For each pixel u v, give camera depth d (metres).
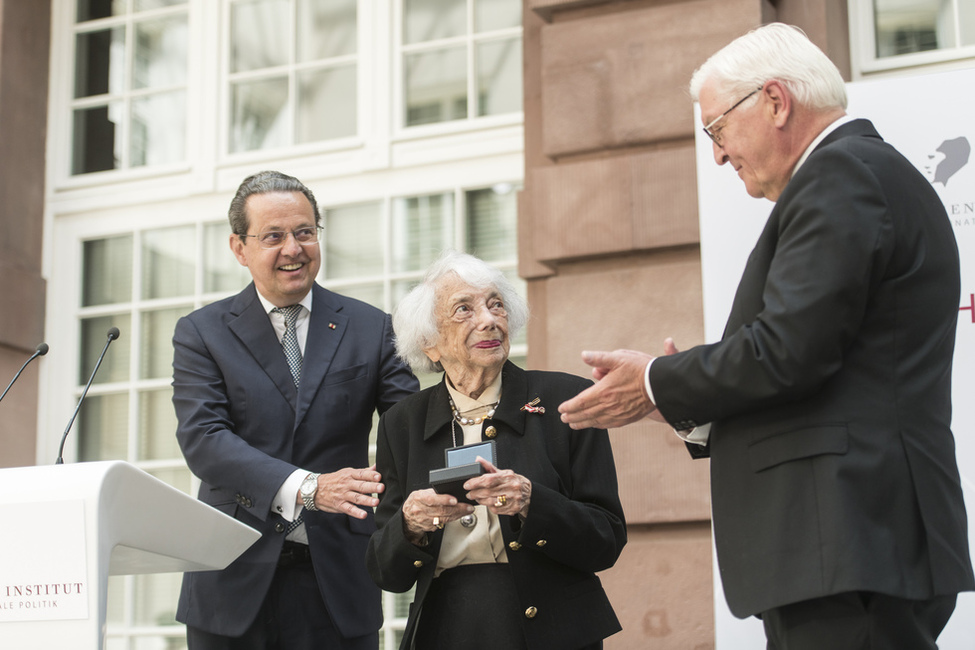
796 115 1.75
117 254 4.41
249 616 2.49
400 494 2.27
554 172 3.40
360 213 4.16
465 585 2.12
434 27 4.18
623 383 1.72
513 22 4.10
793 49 1.77
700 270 3.22
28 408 4.27
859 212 1.57
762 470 1.61
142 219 4.39
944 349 1.65
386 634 3.70
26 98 4.43
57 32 4.60
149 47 4.54
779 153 1.77
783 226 1.65
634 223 3.28
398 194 4.10
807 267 1.56
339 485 2.37
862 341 1.59
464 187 4.02
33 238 4.39
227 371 2.69
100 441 4.27
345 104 4.27
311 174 4.22
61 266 4.44
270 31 4.39
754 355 1.56
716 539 1.68
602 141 3.36
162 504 1.94
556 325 3.34
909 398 1.58
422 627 2.14
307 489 2.43
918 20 3.53
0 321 4.14
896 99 2.74
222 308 2.83
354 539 2.65
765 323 1.57
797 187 1.64
